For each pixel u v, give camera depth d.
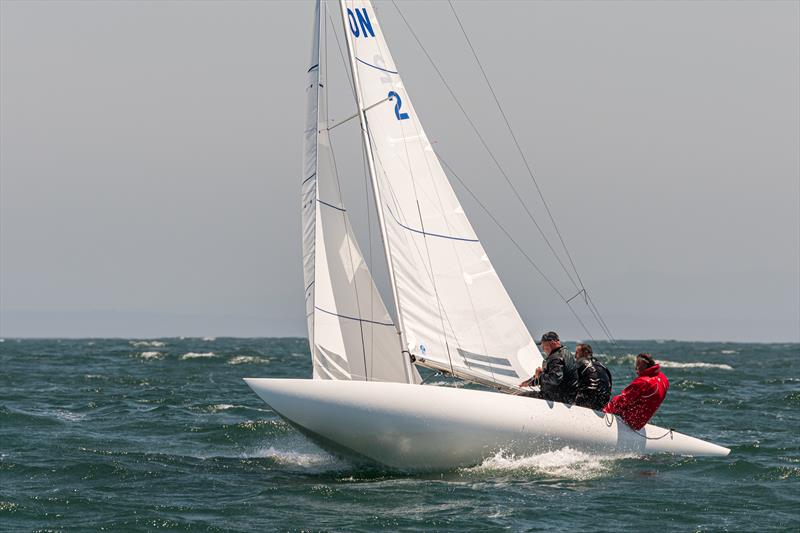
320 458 57.34
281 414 50.31
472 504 43.53
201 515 42.00
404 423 48.81
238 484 49.12
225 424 71.81
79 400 91.00
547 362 52.59
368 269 53.78
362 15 53.31
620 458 53.47
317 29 54.59
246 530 39.31
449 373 53.59
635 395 54.00
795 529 39.66
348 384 48.81
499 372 54.19
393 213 52.81
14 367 143.75
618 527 39.84
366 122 52.94
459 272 53.66
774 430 71.06
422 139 53.78
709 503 43.81
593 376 53.09
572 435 52.00
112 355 184.25
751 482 48.62
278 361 172.12
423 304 52.88
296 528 39.62
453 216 53.78
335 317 52.88
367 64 53.16
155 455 58.34
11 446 60.22
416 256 52.94
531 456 51.38
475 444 49.81
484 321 53.94
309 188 53.91
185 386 109.38
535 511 42.19
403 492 46.16
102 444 62.50
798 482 48.59
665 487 47.16
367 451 50.19
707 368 160.38
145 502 44.53
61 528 39.75
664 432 55.34
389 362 53.62
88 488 47.81
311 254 53.62
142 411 82.12
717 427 72.69
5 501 44.06
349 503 44.03
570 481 48.31
